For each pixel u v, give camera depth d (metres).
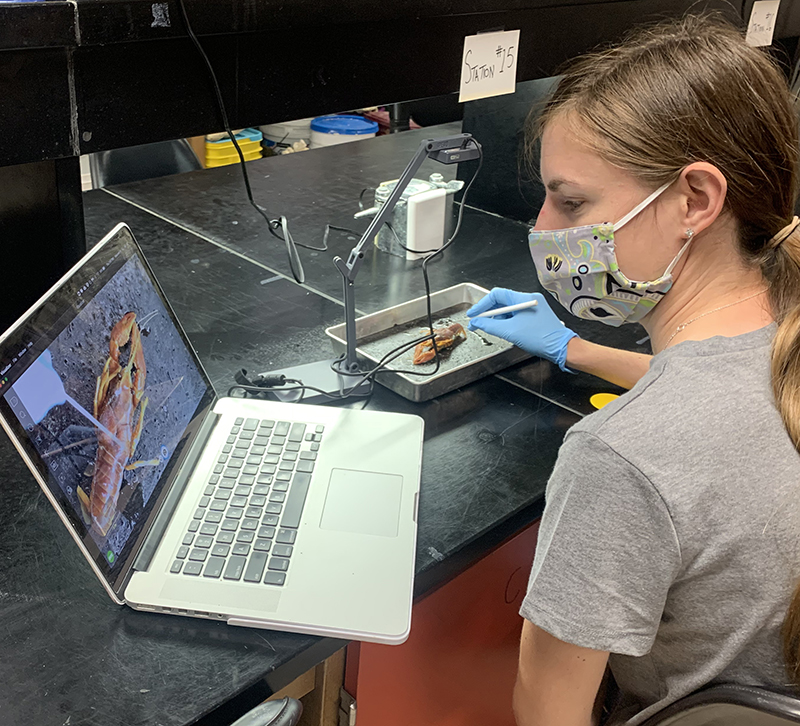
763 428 0.60
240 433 0.95
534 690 0.69
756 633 0.63
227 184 1.97
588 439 0.62
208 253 1.57
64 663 0.68
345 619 0.71
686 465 0.59
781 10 1.68
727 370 0.63
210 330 1.27
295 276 1.42
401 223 1.59
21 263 1.07
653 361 0.68
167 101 0.93
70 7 0.79
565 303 0.84
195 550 0.77
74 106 0.86
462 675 1.06
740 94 0.65
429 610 0.93
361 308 1.39
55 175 1.03
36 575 0.77
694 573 0.62
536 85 1.64
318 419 0.99
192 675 0.68
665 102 0.65
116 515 0.74
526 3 1.20
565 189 0.72
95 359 0.75
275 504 0.83
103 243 0.83
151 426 0.83
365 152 2.25
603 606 0.62
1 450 0.95
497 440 1.03
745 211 0.68
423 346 1.17
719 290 0.71
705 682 0.67
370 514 0.83
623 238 0.71
